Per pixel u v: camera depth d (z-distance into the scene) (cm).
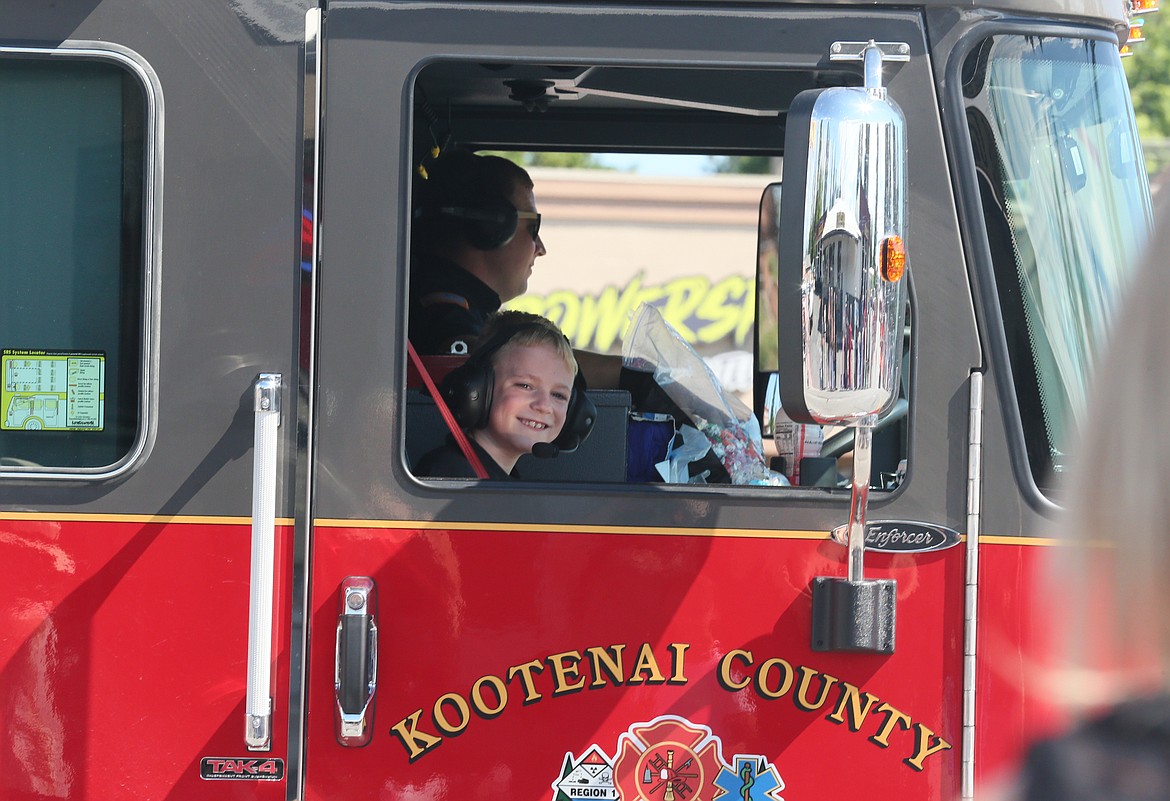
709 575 547
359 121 551
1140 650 252
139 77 547
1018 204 564
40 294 549
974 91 563
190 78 548
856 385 461
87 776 535
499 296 730
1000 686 548
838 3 559
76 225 551
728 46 557
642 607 546
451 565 545
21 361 548
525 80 688
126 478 539
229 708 538
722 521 548
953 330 557
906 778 548
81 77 552
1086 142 575
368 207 550
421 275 693
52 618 536
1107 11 581
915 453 553
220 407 542
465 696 543
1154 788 248
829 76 573
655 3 557
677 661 546
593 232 2211
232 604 538
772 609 547
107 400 549
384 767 541
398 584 543
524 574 545
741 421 682
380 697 541
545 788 544
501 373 636
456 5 554
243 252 546
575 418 641
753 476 666
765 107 759
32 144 552
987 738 547
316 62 550
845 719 547
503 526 545
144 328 543
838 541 548
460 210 717
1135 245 534
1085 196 573
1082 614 260
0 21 546
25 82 552
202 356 543
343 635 532
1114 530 250
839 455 731
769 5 558
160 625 536
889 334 463
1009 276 560
